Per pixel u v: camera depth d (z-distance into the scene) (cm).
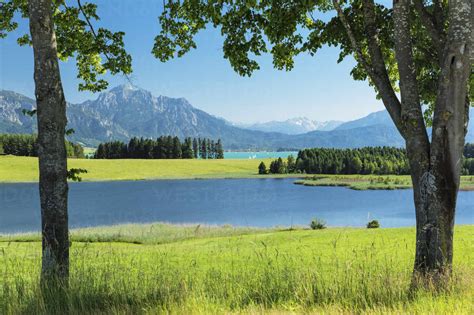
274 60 967
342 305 594
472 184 12062
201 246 2409
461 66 638
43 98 645
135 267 945
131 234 3541
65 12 934
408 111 683
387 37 860
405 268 849
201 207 7469
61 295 607
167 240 3259
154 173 16050
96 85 1083
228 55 883
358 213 6775
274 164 18075
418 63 859
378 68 734
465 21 630
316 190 11231
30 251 1652
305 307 592
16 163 15350
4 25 945
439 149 656
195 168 18200
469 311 521
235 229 3981
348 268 720
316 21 886
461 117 650
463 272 708
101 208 7238
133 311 586
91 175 14650
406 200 8806
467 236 2344
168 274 791
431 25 733
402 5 689
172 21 948
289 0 845
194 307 582
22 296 616
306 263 1099
